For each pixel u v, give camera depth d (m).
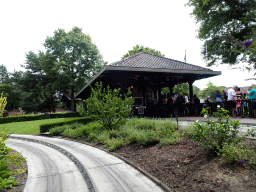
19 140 8.25
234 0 13.47
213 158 3.07
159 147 4.35
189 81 12.66
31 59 39.06
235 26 14.70
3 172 3.07
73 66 30.14
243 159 2.73
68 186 3.02
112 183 3.00
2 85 46.12
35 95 39.47
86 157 4.64
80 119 11.20
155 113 11.30
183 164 3.21
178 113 11.34
